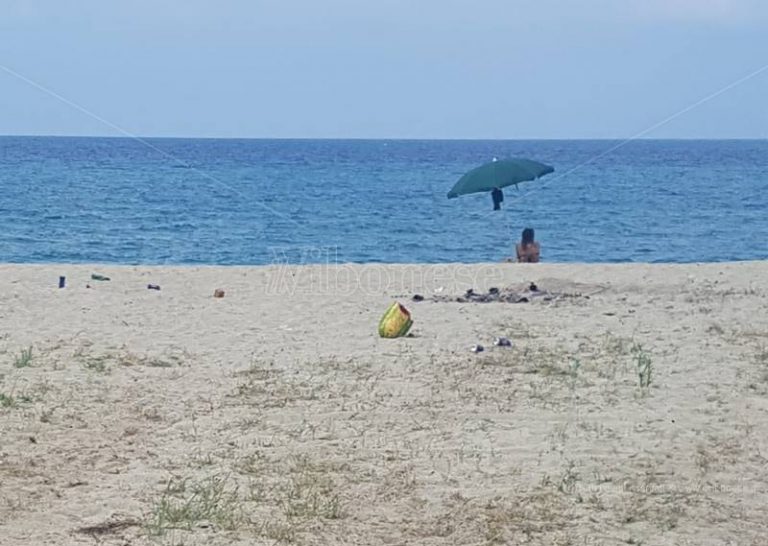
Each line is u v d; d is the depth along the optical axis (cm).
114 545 625
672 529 683
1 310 1410
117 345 1205
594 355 1177
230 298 1549
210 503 699
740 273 1803
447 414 941
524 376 1082
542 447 849
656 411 955
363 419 924
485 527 677
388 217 3766
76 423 885
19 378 1031
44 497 709
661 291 1622
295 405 966
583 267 1883
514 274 1802
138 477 756
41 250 2734
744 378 1073
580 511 711
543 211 4038
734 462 816
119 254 2681
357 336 1280
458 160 10831
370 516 694
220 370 1095
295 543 641
